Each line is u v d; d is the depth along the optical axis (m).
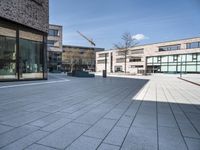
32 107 4.91
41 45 14.84
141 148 2.58
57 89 8.89
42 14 14.66
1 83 11.05
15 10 11.87
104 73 23.48
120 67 62.62
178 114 4.58
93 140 2.81
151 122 3.84
